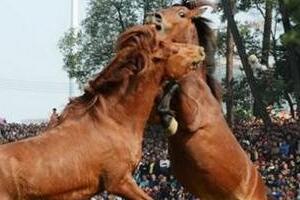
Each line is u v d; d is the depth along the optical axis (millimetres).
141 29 11312
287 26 36531
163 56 11336
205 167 12148
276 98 46062
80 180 10672
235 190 12438
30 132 54500
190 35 12344
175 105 11828
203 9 12406
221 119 12266
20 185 10258
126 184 11016
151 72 11305
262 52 51656
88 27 57875
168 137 12242
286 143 32688
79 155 10695
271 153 31766
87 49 57812
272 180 25828
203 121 12023
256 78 46281
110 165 10898
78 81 57812
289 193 24641
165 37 12055
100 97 11188
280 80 46000
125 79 11258
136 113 11258
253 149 32125
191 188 12578
